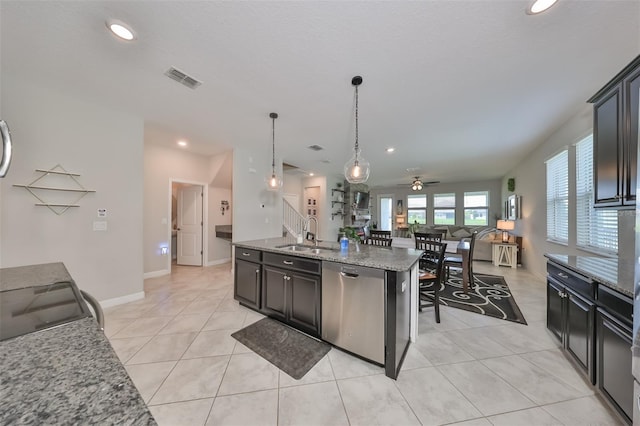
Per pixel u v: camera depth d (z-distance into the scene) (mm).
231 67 2061
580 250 2979
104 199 2857
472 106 2764
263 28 1616
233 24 1586
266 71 2109
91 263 2771
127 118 3027
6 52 1894
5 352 583
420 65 2008
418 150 4574
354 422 1324
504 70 2070
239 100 2646
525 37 1675
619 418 1330
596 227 2711
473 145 4250
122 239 3010
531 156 4656
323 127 3416
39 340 650
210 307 2932
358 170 2777
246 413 1377
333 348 2049
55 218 2541
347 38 1704
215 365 1806
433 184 8977
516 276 4449
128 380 493
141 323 2490
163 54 1900
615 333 1318
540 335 2277
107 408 410
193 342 2123
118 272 2982
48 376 496
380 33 1654
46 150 2473
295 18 1534
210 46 1801
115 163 2941
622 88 1644
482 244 5848
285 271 2410
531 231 4684
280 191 5332
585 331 1597
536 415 1368
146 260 4328
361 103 2693
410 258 2031
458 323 2541
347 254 2236
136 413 402
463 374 1719
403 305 1911
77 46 1820
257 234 4824
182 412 1381
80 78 2260
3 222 2268
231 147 4516
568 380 1646
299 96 2543
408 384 1619
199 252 5324
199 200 5316
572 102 2676
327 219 7402
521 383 1623
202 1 1419
